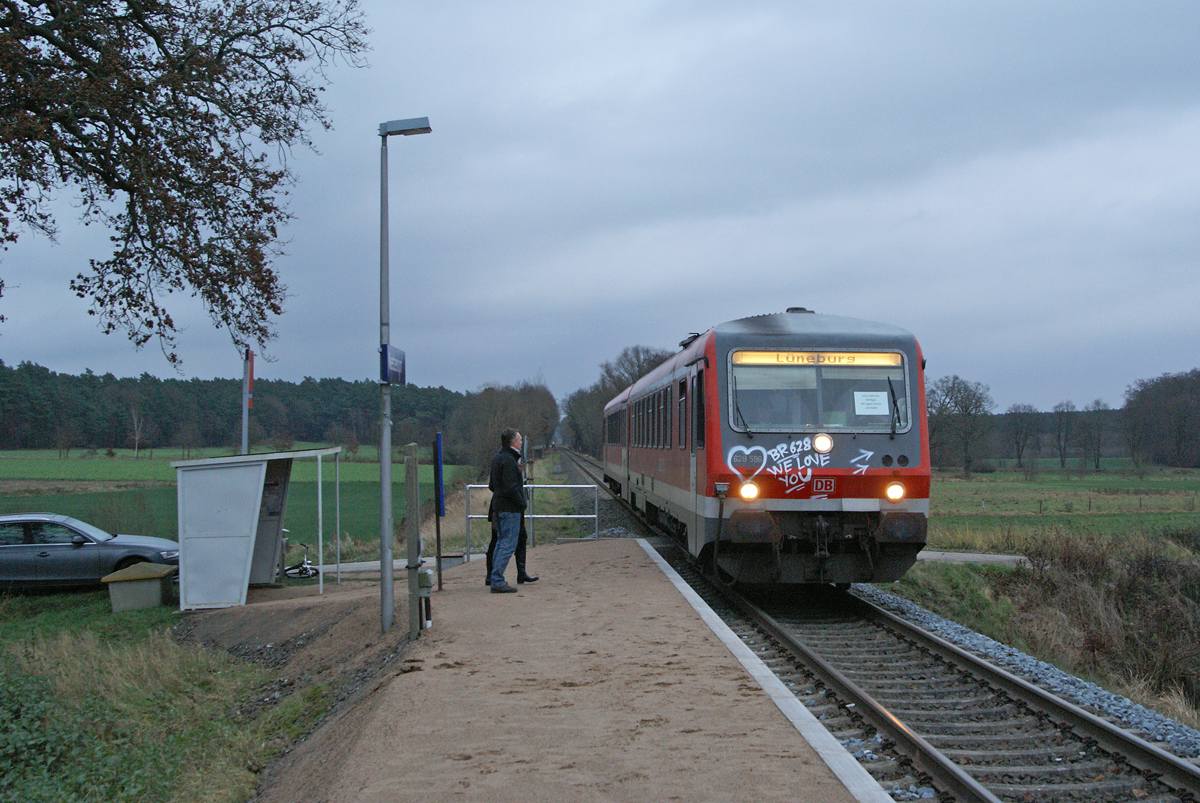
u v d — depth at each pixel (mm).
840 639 9602
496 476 10922
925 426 10594
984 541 22391
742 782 4664
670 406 14094
